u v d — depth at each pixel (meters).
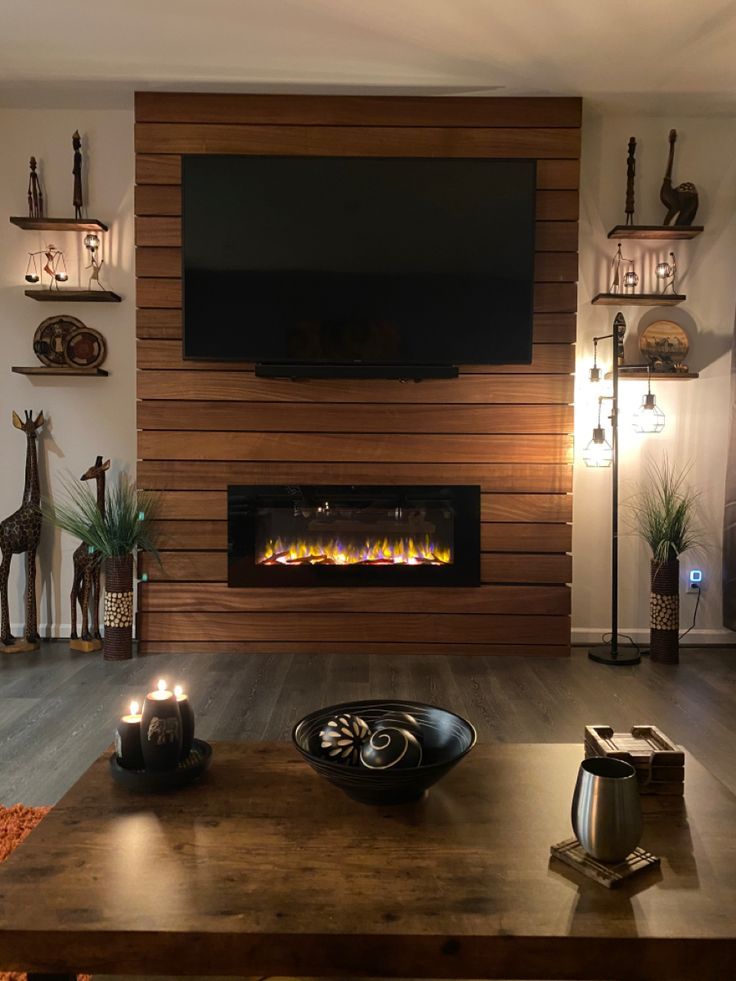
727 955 1.14
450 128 4.23
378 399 4.33
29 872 1.29
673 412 4.54
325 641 4.37
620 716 3.42
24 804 2.56
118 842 1.39
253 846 1.38
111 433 4.53
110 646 4.20
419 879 1.28
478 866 1.32
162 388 4.30
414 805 1.54
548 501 4.35
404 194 4.12
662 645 4.25
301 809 1.52
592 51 3.72
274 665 4.12
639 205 4.49
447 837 1.42
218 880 1.27
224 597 4.34
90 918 1.17
